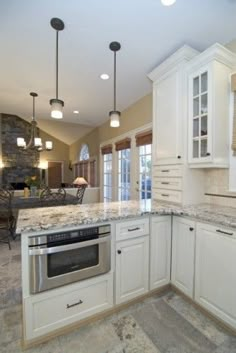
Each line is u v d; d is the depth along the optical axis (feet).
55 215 5.46
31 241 4.39
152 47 7.39
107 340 4.70
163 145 7.94
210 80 6.21
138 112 12.20
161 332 4.93
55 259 4.69
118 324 5.18
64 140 31.04
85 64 8.64
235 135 6.38
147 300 6.07
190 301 5.90
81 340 4.69
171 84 7.55
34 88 11.37
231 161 6.66
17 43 7.34
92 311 5.22
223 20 6.05
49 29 6.58
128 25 6.32
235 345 4.55
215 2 5.41
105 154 17.54
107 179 17.31
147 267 6.09
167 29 6.46
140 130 11.96
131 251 5.78
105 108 14.02
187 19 6.03
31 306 4.45
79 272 4.96
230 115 6.55
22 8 5.79
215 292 5.16
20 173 26.91
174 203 7.43
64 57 8.16
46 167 30.99
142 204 7.42
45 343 4.58
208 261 5.33
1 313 5.50
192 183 7.29
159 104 8.14
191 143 6.95
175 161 7.37
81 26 6.40
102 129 17.92
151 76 8.46
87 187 19.43
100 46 7.39
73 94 11.80
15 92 12.03
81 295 5.05
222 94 6.35
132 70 9.04
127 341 4.68
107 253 5.34
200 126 6.70
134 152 12.59
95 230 5.16
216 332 4.91
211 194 7.40
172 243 6.49
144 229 5.99
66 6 5.68
